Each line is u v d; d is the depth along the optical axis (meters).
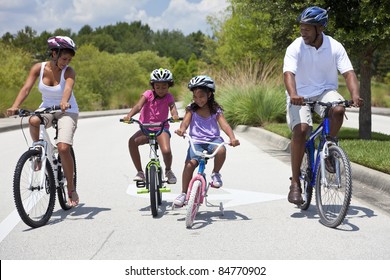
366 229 9.55
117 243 8.93
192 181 9.87
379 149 17.08
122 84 80.69
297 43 10.38
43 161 10.16
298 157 10.45
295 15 20.16
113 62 81.75
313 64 10.32
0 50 68.62
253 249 8.52
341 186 9.55
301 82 10.52
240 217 10.66
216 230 9.67
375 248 8.47
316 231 9.48
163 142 11.29
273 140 24.62
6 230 9.83
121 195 13.05
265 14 23.05
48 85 10.57
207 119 10.41
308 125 10.36
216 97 38.16
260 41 45.16
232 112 34.09
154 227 9.94
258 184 14.30
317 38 10.21
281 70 40.19
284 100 33.50
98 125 38.62
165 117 11.59
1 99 47.16
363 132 22.39
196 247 8.66
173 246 8.73
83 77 73.19
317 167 10.25
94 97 72.06
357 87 9.91
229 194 13.00
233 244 8.80
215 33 60.34
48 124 10.71
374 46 21.11
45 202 10.84
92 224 10.21
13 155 21.19
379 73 92.50
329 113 9.95
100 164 18.23
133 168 17.31
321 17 10.03
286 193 13.08
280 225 9.95
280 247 8.59
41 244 8.93
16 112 10.11
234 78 41.16
